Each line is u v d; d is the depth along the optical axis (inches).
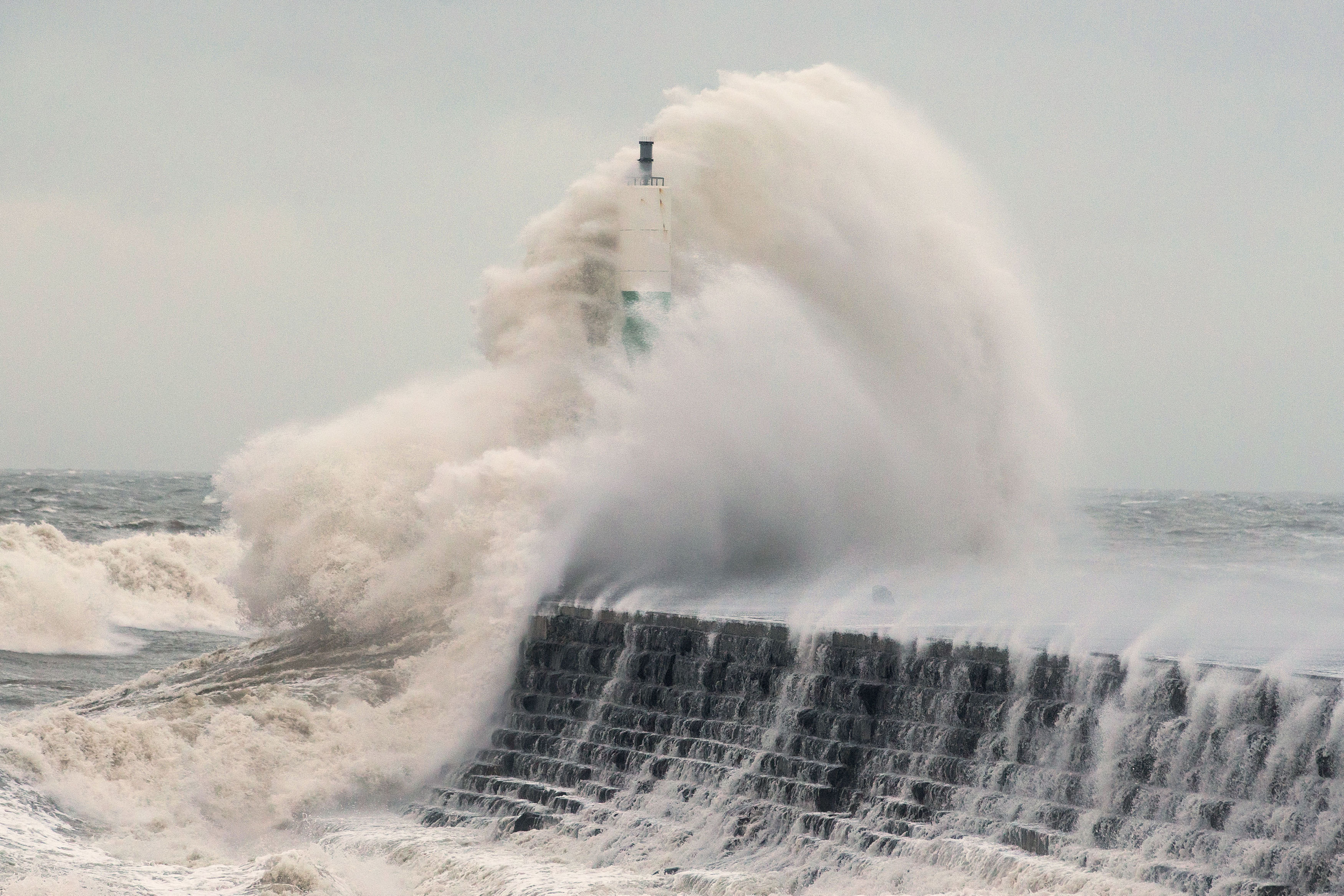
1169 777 1738.4
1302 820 1588.3
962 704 2003.0
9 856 2217.0
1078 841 1763.0
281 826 2581.2
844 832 1987.0
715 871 2025.1
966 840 1838.1
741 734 2292.1
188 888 2171.5
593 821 2300.7
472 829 2433.6
